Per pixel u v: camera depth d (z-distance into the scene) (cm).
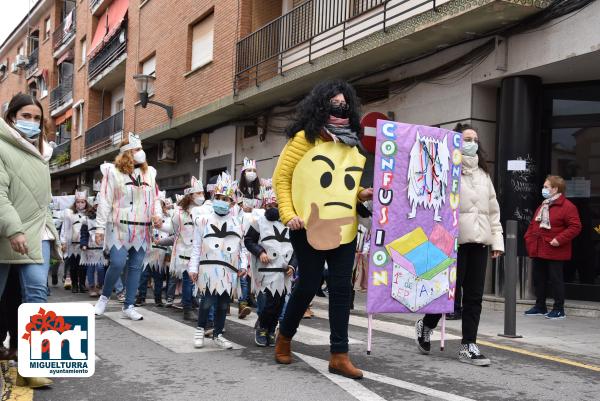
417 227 516
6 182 393
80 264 1088
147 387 426
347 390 421
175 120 1844
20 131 412
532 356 564
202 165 1905
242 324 741
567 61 861
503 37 941
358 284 1087
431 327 555
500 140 962
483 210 532
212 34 1705
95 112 2848
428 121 1080
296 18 1411
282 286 582
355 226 466
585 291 948
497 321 787
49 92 3459
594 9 811
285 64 1353
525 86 937
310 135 463
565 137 974
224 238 585
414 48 1052
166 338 619
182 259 775
